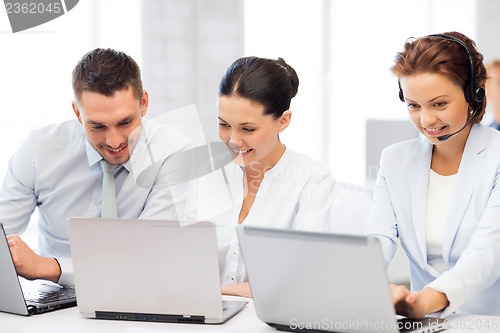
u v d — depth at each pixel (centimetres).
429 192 203
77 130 234
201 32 479
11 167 236
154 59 467
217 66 482
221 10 481
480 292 176
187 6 475
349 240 147
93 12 445
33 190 235
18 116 420
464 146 199
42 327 171
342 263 149
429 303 165
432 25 508
